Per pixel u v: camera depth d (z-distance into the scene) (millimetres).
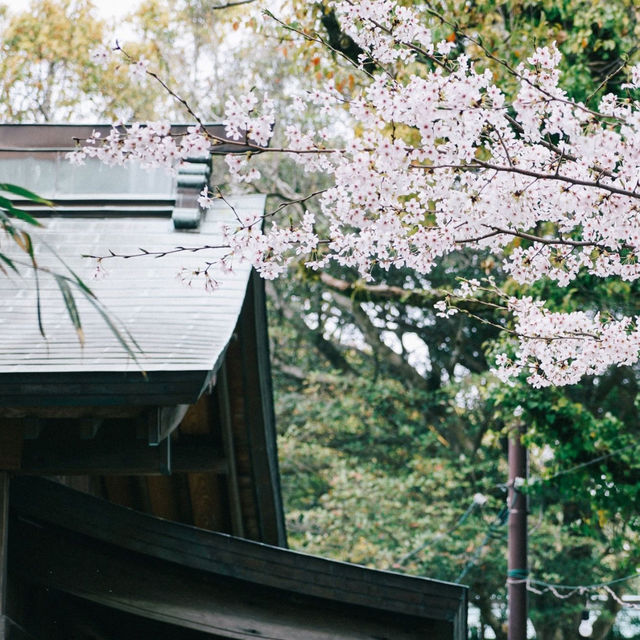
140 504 8906
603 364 5273
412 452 19391
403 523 17547
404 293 15820
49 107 20875
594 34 11445
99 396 4633
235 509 8508
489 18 10781
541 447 12875
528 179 4539
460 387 18234
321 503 19344
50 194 7668
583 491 12891
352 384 19750
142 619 6555
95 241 6965
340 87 11391
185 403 4617
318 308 20828
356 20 4648
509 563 12281
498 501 18109
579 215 4656
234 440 8102
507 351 12281
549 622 18375
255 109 4145
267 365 7852
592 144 4098
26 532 5836
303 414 19562
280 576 5883
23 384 4633
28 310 5723
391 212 4438
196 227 7195
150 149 4125
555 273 5121
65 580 5801
